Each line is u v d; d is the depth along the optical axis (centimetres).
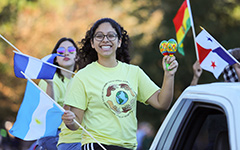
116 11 4672
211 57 1071
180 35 1223
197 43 1084
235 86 654
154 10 4303
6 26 4856
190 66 3997
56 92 1221
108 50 902
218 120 671
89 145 874
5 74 4903
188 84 4038
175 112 756
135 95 900
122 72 911
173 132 738
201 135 696
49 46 4759
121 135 875
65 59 1267
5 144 2684
